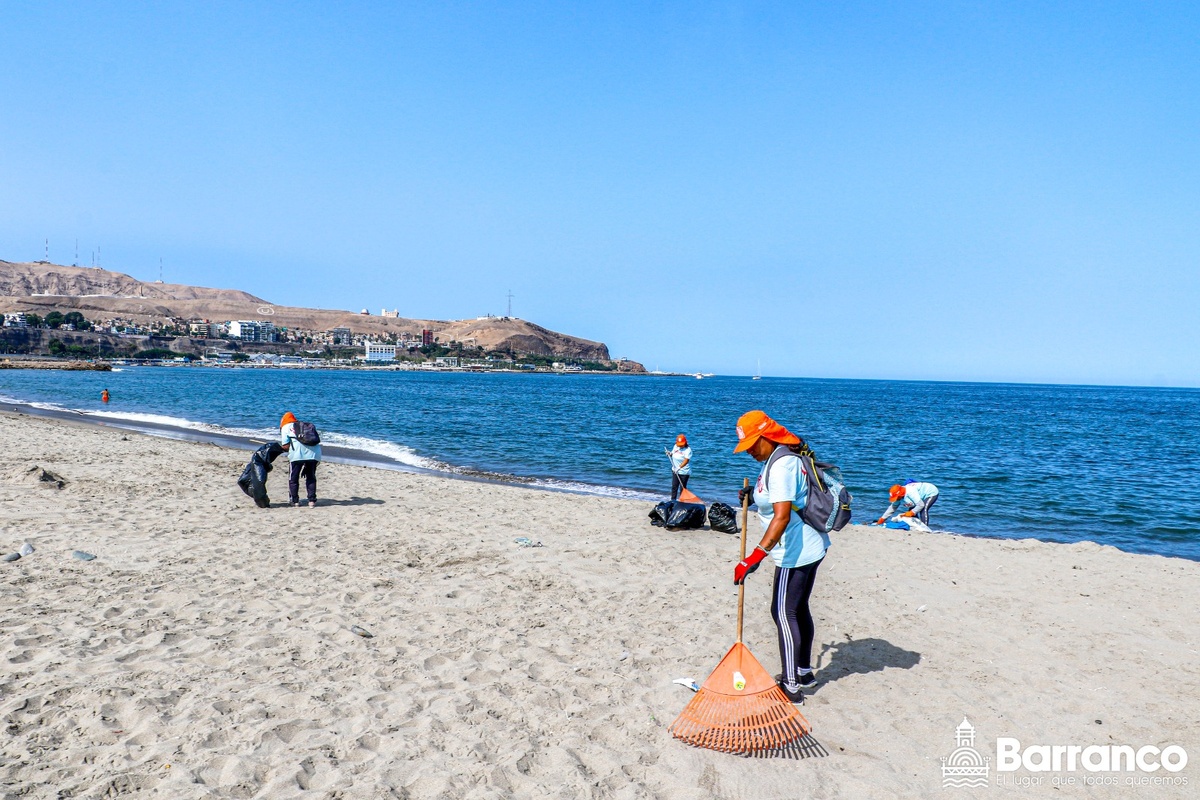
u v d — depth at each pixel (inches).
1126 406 3479.3
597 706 173.0
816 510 171.9
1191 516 586.6
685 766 147.9
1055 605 275.1
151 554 295.1
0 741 141.6
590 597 263.9
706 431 1333.7
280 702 166.4
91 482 465.4
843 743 161.6
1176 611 270.1
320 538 343.0
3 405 1515.7
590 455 900.0
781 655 179.5
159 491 450.0
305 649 200.8
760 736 155.9
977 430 1615.4
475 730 157.8
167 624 215.2
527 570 298.8
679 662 204.2
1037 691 193.5
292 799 127.7
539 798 133.1
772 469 170.4
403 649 204.8
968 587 300.0
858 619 251.9
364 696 171.9
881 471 835.4
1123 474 848.3
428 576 283.6
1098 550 385.7
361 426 1275.8
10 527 325.4
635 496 604.4
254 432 1082.1
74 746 141.9
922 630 241.8
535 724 162.7
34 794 123.7
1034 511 598.5
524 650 207.5
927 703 184.1
